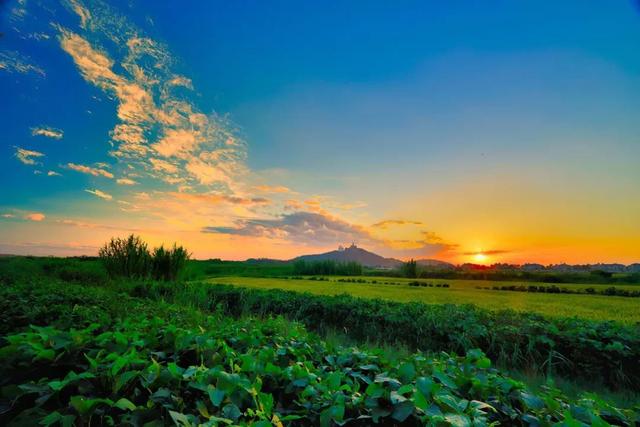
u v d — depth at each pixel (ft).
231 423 6.03
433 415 6.22
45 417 5.98
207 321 14.75
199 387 7.01
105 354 8.63
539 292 51.55
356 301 28.30
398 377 8.38
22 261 52.24
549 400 7.57
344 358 10.33
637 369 17.43
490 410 7.74
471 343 20.62
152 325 11.88
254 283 64.34
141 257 54.24
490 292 48.75
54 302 18.92
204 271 83.87
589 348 18.45
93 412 6.41
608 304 36.06
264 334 13.25
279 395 8.11
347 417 7.28
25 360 8.31
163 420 6.53
